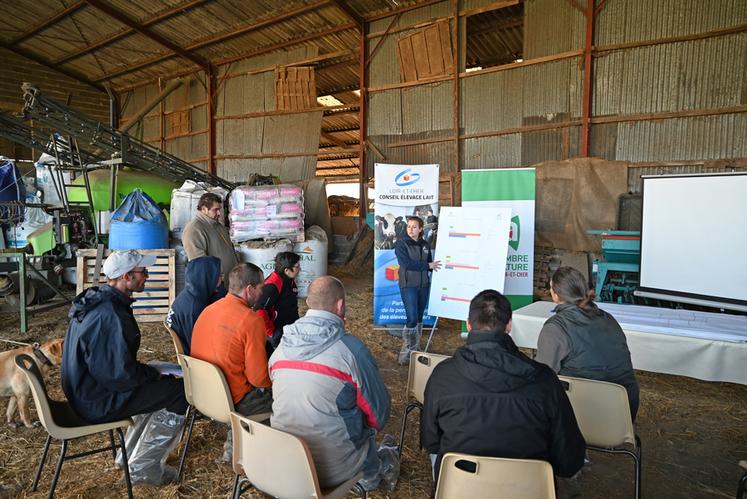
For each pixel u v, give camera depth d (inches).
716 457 104.2
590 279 258.4
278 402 66.4
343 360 65.0
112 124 349.7
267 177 323.0
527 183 187.8
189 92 476.7
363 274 339.0
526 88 289.9
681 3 238.8
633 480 95.5
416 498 87.0
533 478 55.1
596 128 267.0
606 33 261.3
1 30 454.6
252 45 411.8
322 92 487.8
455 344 184.9
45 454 87.4
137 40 439.8
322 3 335.6
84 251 215.2
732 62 227.6
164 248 221.3
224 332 84.6
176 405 89.6
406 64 336.2
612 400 76.3
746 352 104.3
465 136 313.4
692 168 239.0
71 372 76.9
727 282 154.5
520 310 139.9
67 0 394.3
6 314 215.9
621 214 255.9
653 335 113.5
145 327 204.1
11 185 249.1
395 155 346.9
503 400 58.0
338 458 65.1
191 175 322.3
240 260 251.4
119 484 89.5
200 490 88.4
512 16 320.8
